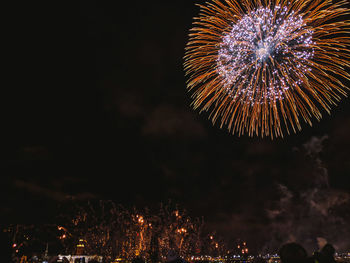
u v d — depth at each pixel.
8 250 7.05
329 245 7.12
